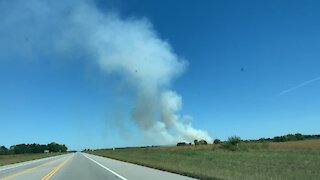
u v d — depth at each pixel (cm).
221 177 2138
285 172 2658
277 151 6581
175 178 2273
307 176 2277
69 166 4247
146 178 2314
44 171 3425
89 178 2512
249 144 8188
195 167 3111
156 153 8100
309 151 6150
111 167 3756
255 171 2745
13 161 7206
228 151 7669
